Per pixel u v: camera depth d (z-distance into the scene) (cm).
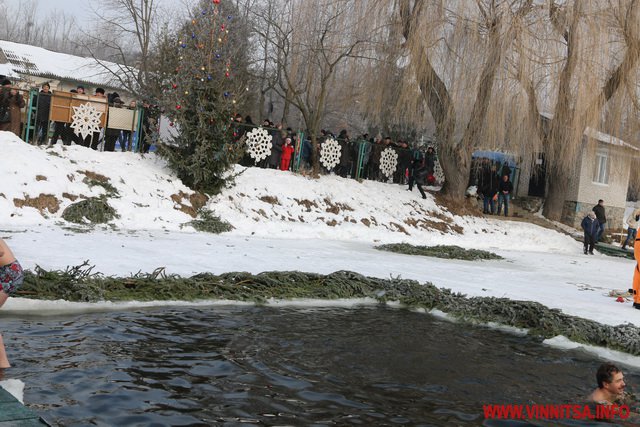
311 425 484
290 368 622
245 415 492
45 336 646
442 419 521
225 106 1894
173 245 1338
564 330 888
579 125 2434
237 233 1764
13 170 1518
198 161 1875
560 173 2967
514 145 2488
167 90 1992
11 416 422
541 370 702
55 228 1378
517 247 2480
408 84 2467
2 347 542
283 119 3416
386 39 2533
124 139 2033
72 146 1806
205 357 631
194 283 930
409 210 2453
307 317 862
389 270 1331
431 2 2392
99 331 684
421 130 2936
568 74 2469
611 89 2567
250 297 931
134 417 468
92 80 4053
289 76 2848
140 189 1762
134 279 899
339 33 2581
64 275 847
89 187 1655
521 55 2327
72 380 529
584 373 704
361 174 2627
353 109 2833
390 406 541
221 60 1972
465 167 2706
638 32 2472
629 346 832
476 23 2336
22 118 1919
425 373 648
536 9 2416
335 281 1062
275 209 2017
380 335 796
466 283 1262
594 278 1593
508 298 1066
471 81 2370
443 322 927
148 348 641
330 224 2094
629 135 2638
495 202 2931
